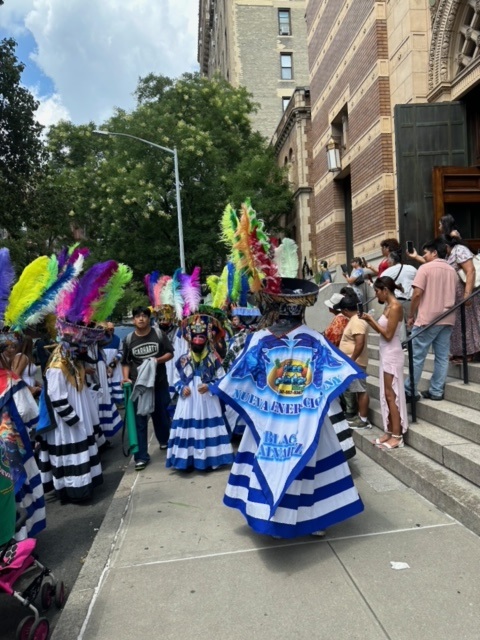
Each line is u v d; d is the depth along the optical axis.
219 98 26.08
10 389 3.78
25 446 3.89
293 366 3.66
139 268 25.33
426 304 5.23
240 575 3.32
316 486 3.59
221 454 5.61
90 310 5.09
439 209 8.83
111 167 24.44
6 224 17.61
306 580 3.20
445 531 3.68
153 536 3.99
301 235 23.80
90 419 5.27
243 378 3.69
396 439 5.11
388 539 3.63
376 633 2.66
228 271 6.82
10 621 3.13
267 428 3.58
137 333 6.16
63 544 4.22
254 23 36.19
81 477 4.99
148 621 2.90
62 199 19.23
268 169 24.66
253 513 3.47
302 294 3.67
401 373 5.02
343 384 3.52
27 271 4.07
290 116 24.66
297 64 36.56
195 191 24.12
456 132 9.18
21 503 3.73
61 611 3.12
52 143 28.58
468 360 5.77
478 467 3.98
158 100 26.81
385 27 10.94
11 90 16.81
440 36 9.23
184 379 5.60
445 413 4.93
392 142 10.85
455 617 2.74
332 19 14.16
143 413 5.71
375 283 5.02
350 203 15.40
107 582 3.34
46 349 5.33
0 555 2.87
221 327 5.89
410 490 4.48
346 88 13.12
